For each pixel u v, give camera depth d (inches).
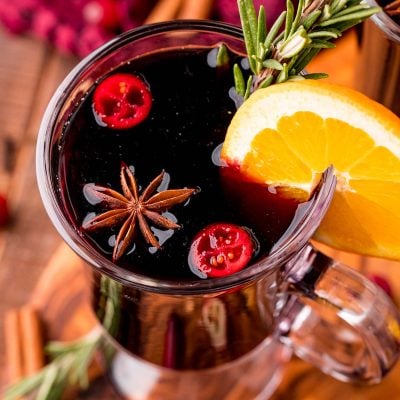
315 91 12.3
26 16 19.7
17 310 17.3
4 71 19.6
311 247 13.7
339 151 12.5
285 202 12.6
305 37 11.9
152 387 16.9
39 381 16.3
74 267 17.3
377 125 12.4
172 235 12.6
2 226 18.2
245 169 12.7
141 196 12.7
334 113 12.3
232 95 13.3
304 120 12.3
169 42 13.4
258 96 12.4
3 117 19.1
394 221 13.2
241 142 12.6
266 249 12.4
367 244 13.6
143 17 20.0
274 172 12.6
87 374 16.9
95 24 20.0
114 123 13.1
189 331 13.7
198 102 13.3
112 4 20.0
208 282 11.9
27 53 19.8
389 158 12.5
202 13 18.6
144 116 13.2
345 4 12.4
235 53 13.4
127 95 13.2
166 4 18.7
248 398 16.9
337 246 13.8
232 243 12.4
